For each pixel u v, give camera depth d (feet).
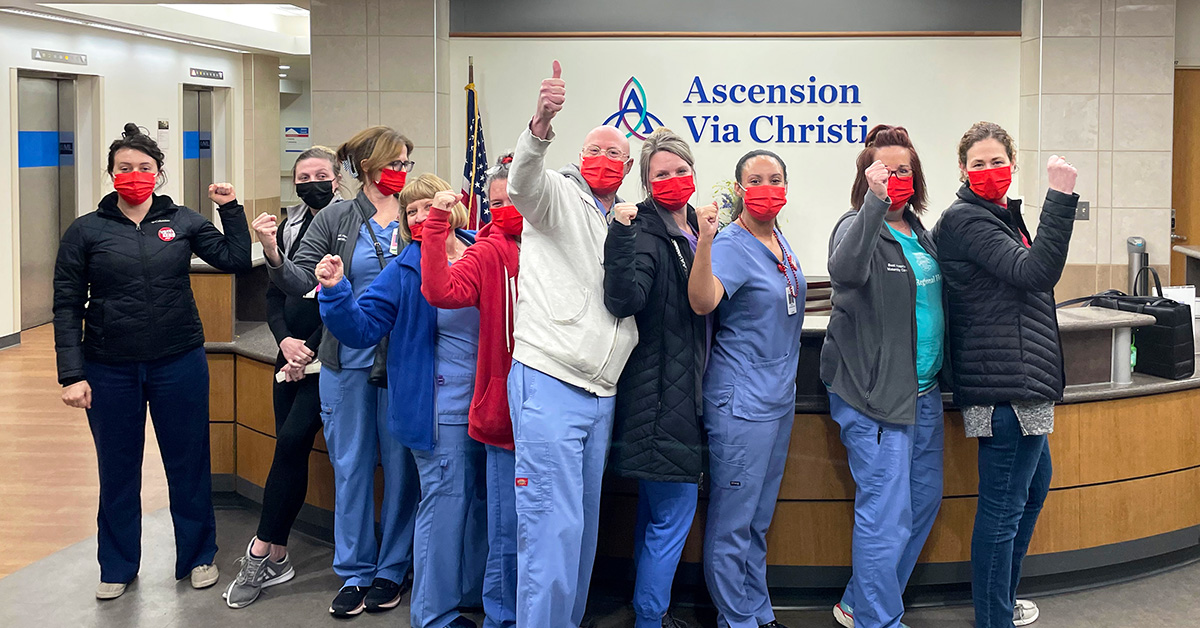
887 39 22.15
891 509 10.19
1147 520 12.46
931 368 10.36
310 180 12.43
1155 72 20.94
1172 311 12.51
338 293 9.78
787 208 22.74
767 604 11.12
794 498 11.64
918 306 10.21
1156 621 11.30
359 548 11.63
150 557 13.21
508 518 10.25
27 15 29.78
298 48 45.73
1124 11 20.80
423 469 10.48
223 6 40.57
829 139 22.47
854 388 10.13
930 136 22.31
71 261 11.22
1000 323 9.99
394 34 22.00
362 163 11.30
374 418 11.53
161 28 34.94
